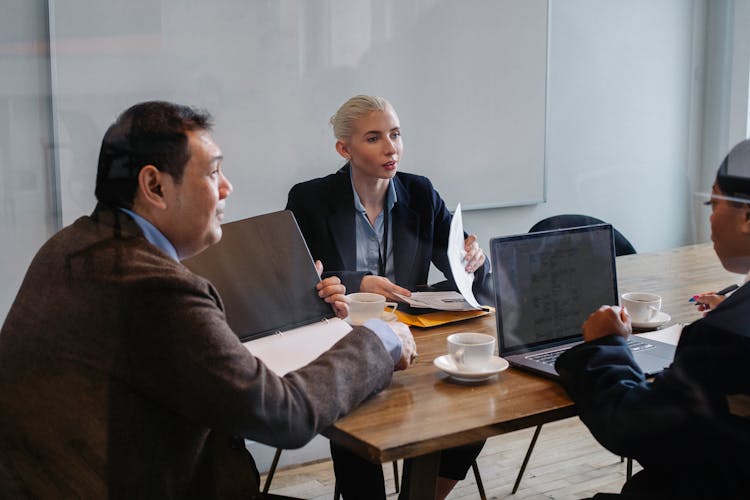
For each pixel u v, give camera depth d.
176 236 1.26
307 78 2.58
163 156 1.21
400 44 2.68
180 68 2.40
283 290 1.57
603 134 2.89
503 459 2.65
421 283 2.08
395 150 2.02
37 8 2.21
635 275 2.11
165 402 1.15
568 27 2.79
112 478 1.18
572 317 1.58
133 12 2.32
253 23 2.47
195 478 1.23
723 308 1.13
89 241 1.18
